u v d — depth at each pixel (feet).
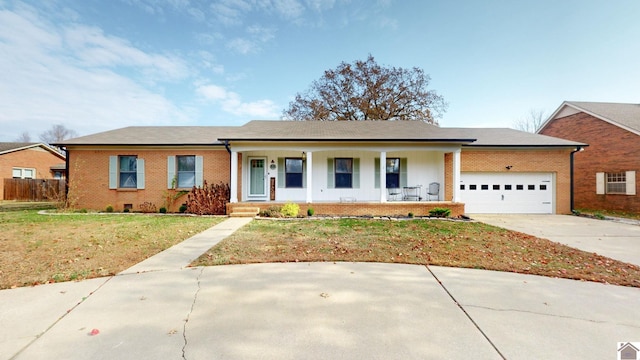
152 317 9.87
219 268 15.44
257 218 34.22
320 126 46.55
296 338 8.61
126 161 42.91
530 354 7.84
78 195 41.96
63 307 10.55
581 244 22.13
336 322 9.62
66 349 7.89
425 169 43.83
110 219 32.65
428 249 19.74
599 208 47.91
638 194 42.14
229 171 42.47
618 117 46.80
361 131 42.75
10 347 7.96
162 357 7.57
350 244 21.03
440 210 36.04
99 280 13.41
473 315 10.19
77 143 40.75
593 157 49.24
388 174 43.88
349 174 43.75
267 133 40.32
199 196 39.01
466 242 21.97
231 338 8.58
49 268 14.99
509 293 12.25
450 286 13.01
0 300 11.09
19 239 21.57
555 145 41.09
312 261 16.88
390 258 17.51
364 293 12.18
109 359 7.46
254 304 11.03
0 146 69.67
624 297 11.87
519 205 42.50
